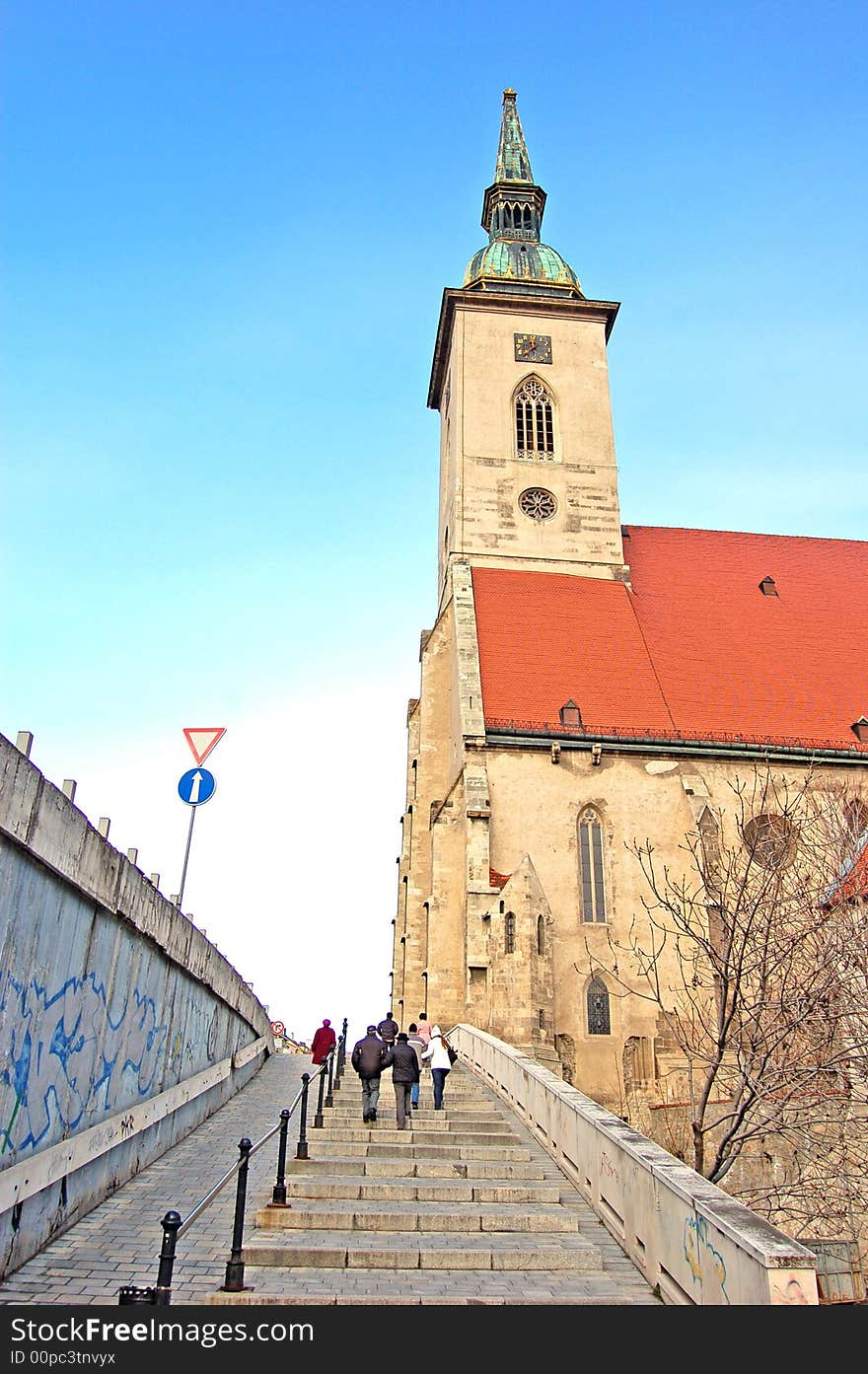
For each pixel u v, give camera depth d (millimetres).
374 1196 17094
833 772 43844
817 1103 20531
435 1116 23531
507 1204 16969
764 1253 10781
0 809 11367
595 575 53188
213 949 24484
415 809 49156
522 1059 24750
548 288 61188
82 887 14430
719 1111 33062
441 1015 41188
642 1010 39031
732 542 57688
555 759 42656
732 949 22391
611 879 41188
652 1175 14242
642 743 43344
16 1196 12234
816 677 48781
